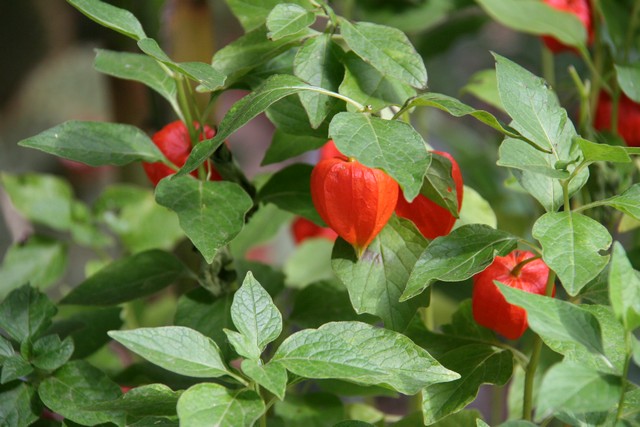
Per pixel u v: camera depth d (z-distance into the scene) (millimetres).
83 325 1303
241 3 1254
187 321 1246
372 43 1168
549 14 1435
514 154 1142
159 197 1188
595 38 1465
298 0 1201
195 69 1149
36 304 1213
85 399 1183
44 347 1193
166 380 1271
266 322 1127
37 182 1535
